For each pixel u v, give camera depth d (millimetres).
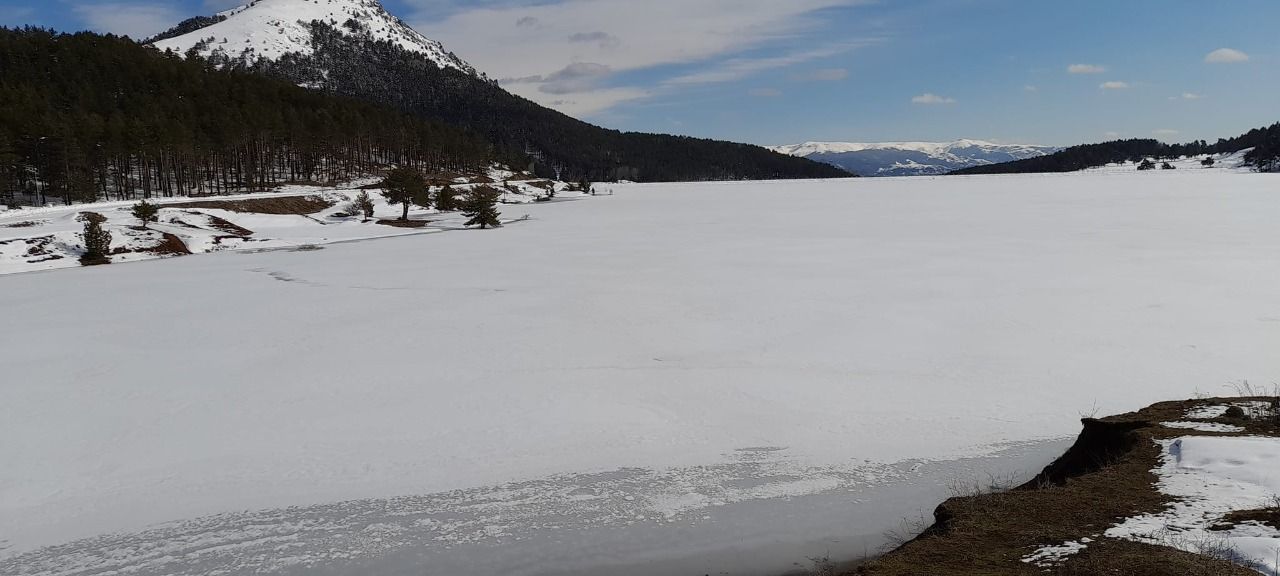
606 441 16266
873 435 16328
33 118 81062
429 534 12219
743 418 17625
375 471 14836
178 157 90750
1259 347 22734
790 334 26422
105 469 15203
